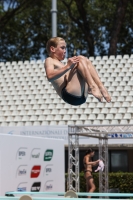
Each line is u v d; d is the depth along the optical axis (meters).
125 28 109.88
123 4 80.25
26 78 64.44
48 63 12.66
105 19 113.00
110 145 49.06
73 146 41.44
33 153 33.22
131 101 56.00
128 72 61.19
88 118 54.59
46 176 35.44
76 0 84.56
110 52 80.38
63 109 56.75
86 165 39.81
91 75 12.56
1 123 56.56
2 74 66.06
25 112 57.62
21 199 17.55
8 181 29.44
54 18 58.34
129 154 54.62
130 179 49.09
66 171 56.53
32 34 116.38
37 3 93.38
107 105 55.81
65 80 12.63
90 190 39.47
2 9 103.38
